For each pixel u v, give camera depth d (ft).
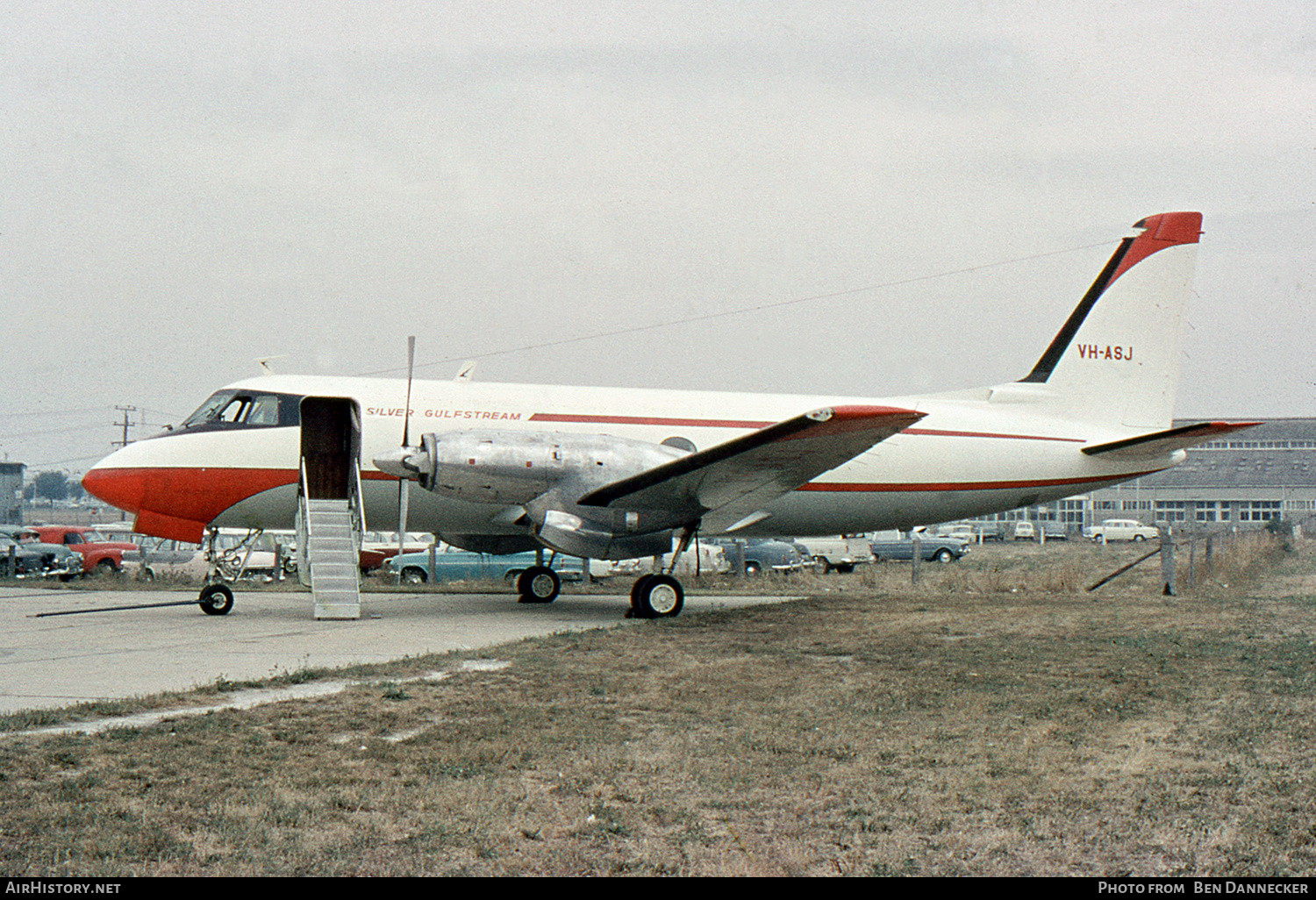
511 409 63.93
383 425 62.03
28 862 17.71
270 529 64.80
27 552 104.32
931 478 70.18
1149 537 224.74
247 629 52.65
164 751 25.13
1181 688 34.22
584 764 24.34
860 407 46.32
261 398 62.69
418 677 36.45
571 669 38.11
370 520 64.64
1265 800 21.86
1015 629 50.90
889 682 35.45
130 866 17.62
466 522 64.23
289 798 21.48
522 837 19.42
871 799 21.86
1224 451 292.81
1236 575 94.89
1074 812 21.04
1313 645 44.47
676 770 23.93
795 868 17.95
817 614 59.11
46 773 23.07
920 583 92.43
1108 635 48.34
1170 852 18.85
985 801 21.75
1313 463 276.82
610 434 64.54
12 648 44.32
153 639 48.08
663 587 58.80
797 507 68.80
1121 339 75.25
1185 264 76.07
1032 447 71.97
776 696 32.96
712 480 54.70
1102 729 28.25
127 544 118.62
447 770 23.73
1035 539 238.68
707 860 18.34
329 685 34.78
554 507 57.57
